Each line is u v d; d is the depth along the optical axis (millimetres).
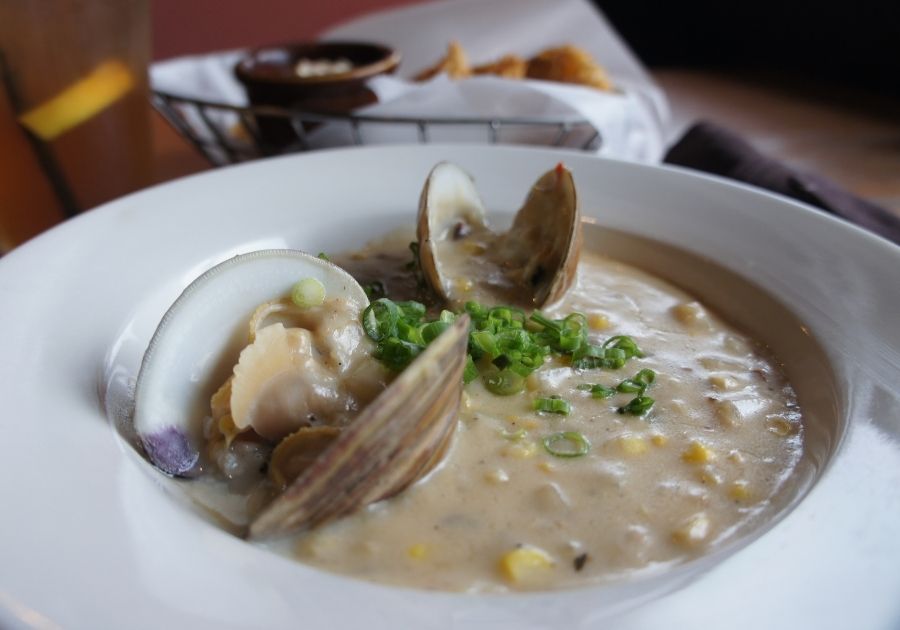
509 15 471
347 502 155
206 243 237
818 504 143
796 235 240
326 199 267
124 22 264
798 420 195
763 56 626
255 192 263
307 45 398
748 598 123
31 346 176
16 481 139
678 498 169
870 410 171
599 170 281
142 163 293
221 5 608
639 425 190
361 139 346
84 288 203
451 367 160
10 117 251
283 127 343
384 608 124
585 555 154
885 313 203
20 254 206
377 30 485
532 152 289
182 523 137
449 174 255
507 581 148
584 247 266
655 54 667
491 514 162
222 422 169
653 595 125
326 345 183
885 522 138
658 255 259
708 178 271
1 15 233
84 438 153
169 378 171
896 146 417
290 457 165
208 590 123
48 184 269
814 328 210
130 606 118
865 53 538
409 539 156
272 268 186
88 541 128
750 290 234
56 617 113
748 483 174
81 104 261
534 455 178
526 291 239
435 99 329
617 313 237
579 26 460
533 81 356
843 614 120
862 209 292
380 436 151
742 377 212
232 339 180
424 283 241
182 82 385
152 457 164
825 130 450
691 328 232
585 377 206
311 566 149
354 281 198
